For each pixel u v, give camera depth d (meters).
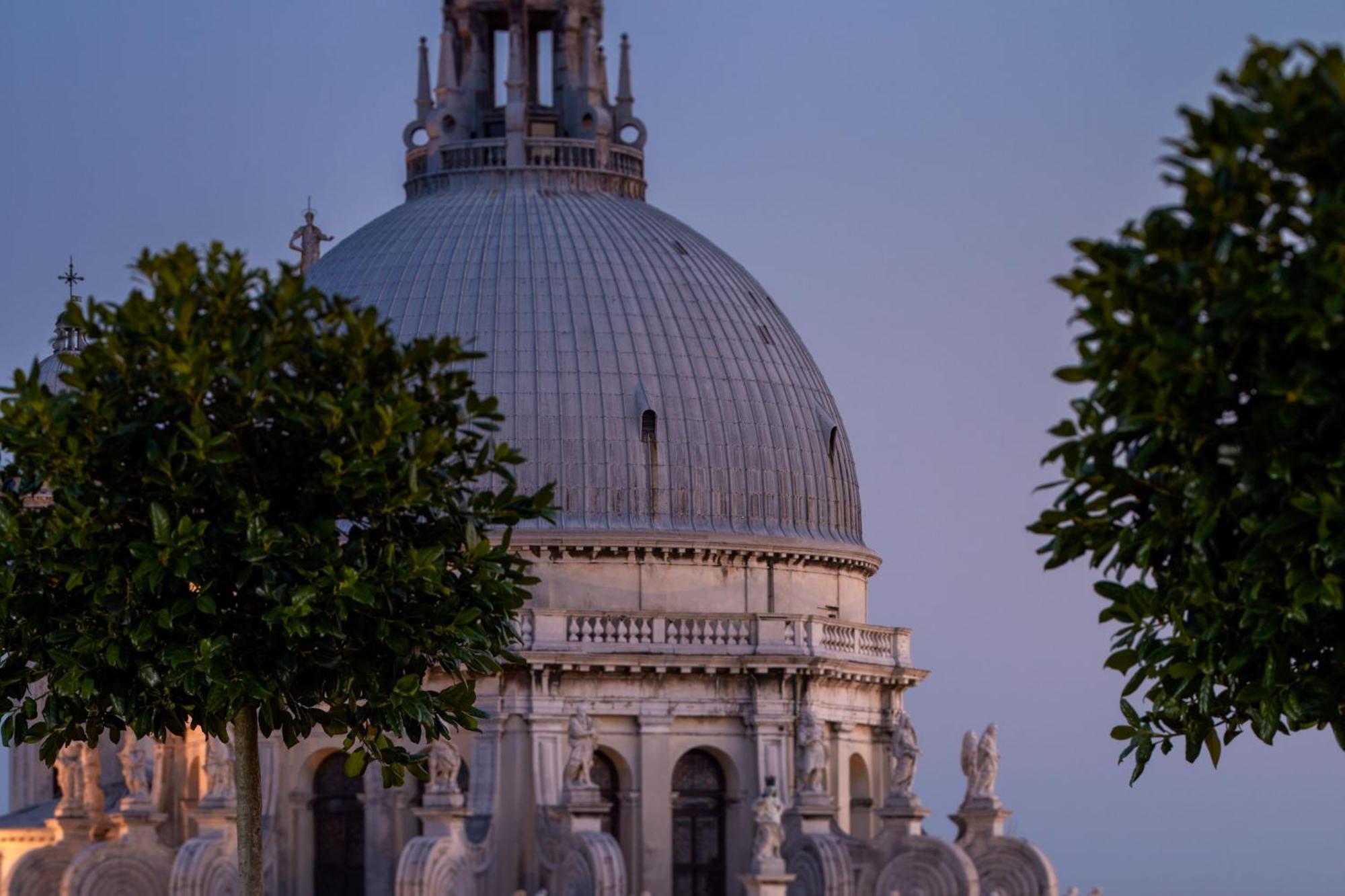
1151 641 119.69
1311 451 109.19
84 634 136.38
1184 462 112.50
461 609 140.38
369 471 133.62
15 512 137.75
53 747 144.62
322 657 137.50
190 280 132.62
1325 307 104.25
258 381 132.25
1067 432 115.56
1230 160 105.69
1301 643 116.81
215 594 136.50
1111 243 109.81
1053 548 118.69
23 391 133.50
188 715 144.00
